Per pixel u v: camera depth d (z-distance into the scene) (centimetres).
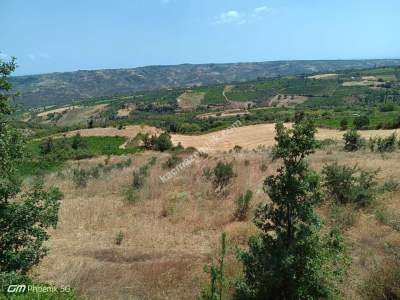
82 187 2028
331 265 668
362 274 759
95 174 2305
